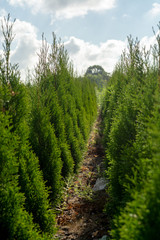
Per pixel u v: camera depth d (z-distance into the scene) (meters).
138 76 4.39
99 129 12.77
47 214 3.54
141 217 1.55
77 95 10.46
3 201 2.65
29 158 3.75
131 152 3.09
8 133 2.86
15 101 3.87
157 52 3.67
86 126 10.35
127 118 4.00
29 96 5.15
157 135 1.78
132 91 4.27
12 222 2.62
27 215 2.97
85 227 4.32
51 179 4.57
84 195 5.61
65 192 5.66
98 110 21.64
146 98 3.40
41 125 4.75
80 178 7.02
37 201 3.48
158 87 3.34
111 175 3.77
